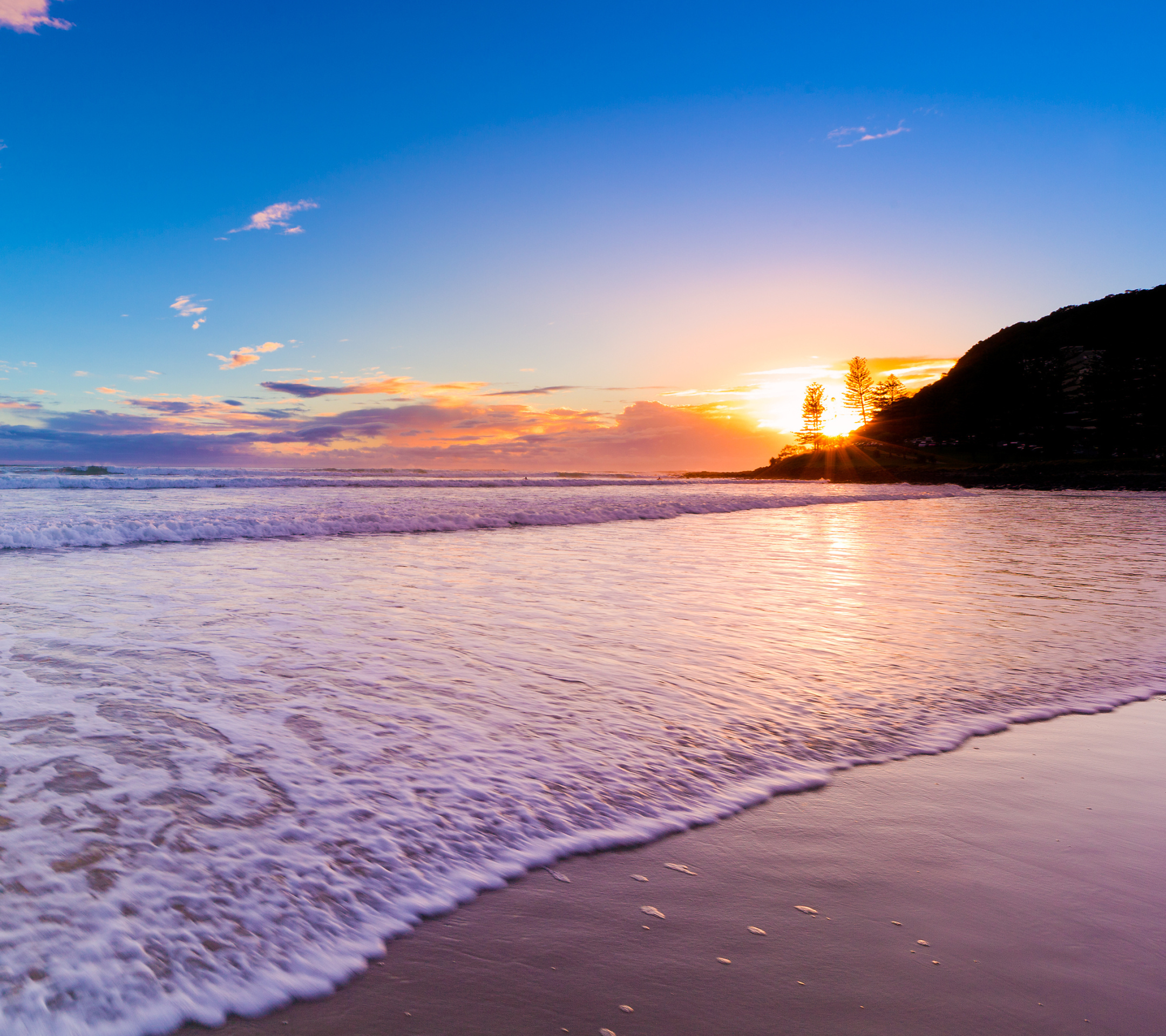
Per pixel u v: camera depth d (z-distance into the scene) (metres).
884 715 4.35
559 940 2.29
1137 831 3.08
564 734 3.84
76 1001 1.83
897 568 10.95
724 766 3.56
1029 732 4.16
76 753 3.27
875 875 2.71
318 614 6.66
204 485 31.88
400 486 38.06
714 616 7.09
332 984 2.04
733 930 2.38
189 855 2.48
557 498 28.23
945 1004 2.07
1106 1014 2.05
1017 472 66.50
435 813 2.93
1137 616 7.34
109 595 7.31
